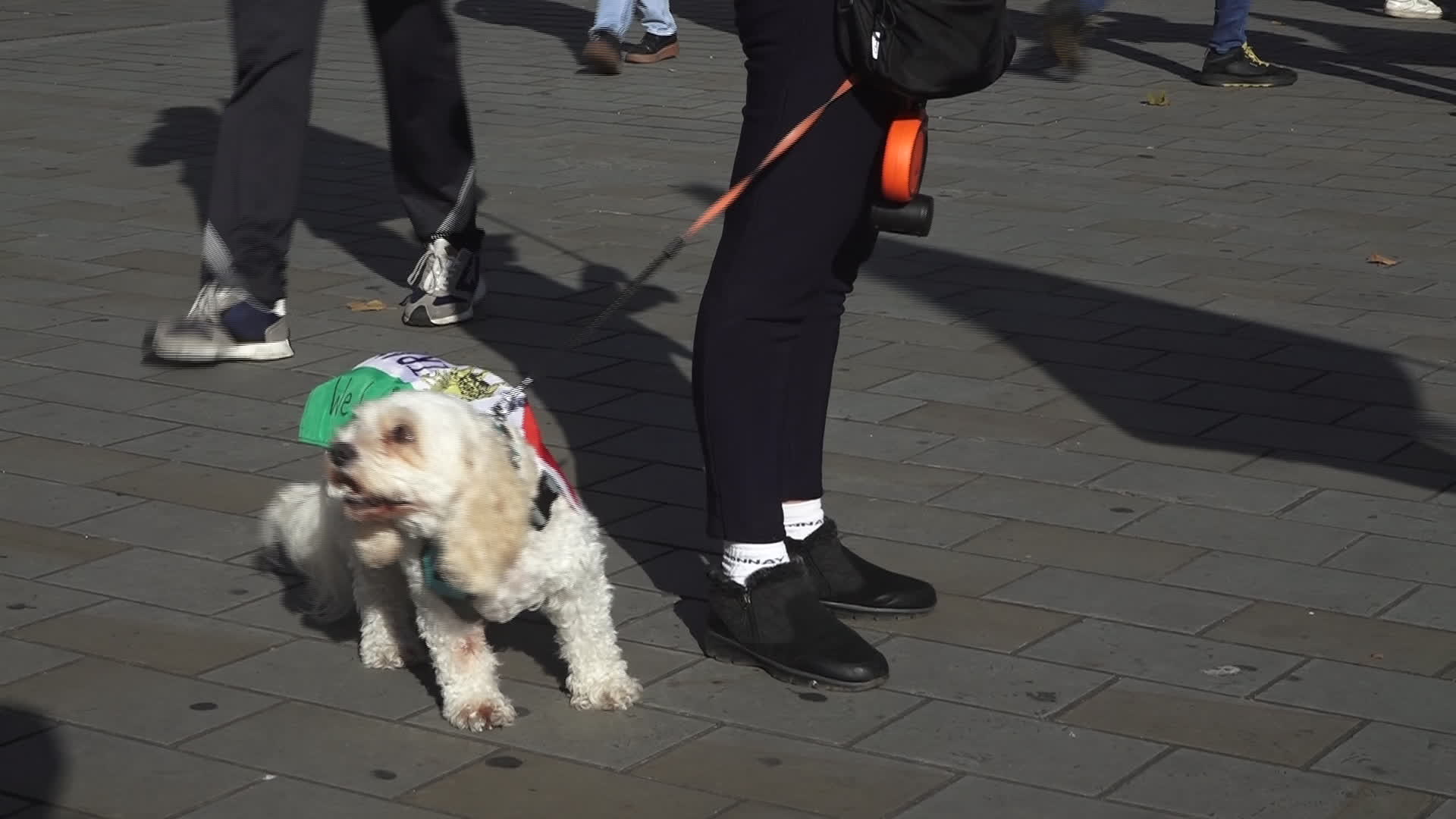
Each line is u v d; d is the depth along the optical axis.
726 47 13.98
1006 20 3.80
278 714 3.73
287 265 6.62
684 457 5.38
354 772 3.47
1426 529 4.81
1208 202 8.80
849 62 3.73
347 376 3.87
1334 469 5.29
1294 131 10.62
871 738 3.64
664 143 10.18
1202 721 3.71
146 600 4.30
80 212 8.45
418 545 3.46
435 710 3.76
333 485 3.23
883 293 7.21
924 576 4.50
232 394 5.93
